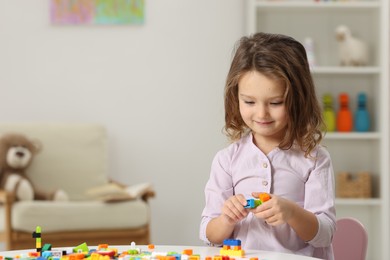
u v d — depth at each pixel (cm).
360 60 430
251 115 154
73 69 445
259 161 165
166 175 448
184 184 448
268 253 130
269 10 439
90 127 425
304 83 160
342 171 443
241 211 141
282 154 165
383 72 417
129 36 447
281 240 157
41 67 443
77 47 445
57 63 444
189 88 448
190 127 448
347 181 428
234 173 168
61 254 129
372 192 437
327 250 160
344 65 432
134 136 446
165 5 447
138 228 362
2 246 425
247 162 167
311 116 162
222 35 448
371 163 442
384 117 416
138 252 130
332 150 443
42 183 410
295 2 423
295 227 143
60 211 348
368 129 431
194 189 448
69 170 416
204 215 167
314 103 163
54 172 413
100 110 446
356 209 440
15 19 441
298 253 156
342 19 445
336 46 445
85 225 352
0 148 394
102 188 363
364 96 432
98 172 421
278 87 151
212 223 154
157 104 448
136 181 446
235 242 131
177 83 448
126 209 358
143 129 446
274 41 158
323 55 445
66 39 445
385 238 414
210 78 448
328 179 161
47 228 345
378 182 424
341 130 429
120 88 446
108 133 446
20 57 442
